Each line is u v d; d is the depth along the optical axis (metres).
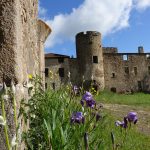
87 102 4.65
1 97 2.51
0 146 3.54
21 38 4.39
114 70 63.91
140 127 13.25
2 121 2.46
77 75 58.53
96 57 58.75
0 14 3.96
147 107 26.58
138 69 65.94
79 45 59.06
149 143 8.57
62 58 59.00
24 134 3.82
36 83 5.93
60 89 8.21
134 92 64.75
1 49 3.89
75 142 4.34
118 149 5.31
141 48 68.88
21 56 4.29
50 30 10.64
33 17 7.46
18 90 3.86
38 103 5.65
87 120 5.06
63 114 5.12
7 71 3.86
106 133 7.09
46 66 58.66
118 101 32.59
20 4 4.56
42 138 4.50
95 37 58.84
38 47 9.46
